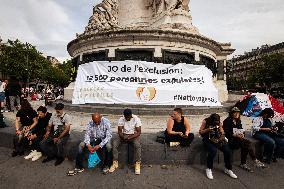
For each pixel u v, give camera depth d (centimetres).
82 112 909
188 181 443
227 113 1023
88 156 511
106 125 492
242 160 512
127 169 493
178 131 520
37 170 485
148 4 1432
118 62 913
